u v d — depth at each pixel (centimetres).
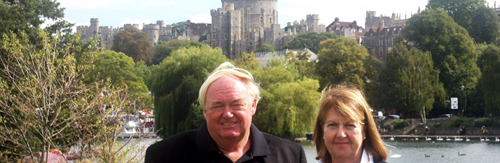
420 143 5694
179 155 494
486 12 10162
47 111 1428
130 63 9975
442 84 6794
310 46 17000
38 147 1662
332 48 7825
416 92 6681
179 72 4812
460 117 6644
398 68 6988
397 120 6962
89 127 1488
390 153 502
